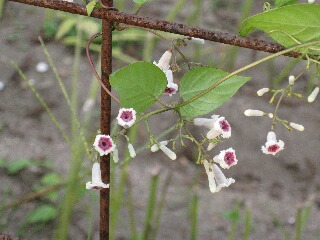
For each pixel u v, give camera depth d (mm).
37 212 571
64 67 770
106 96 283
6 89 738
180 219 585
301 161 663
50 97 726
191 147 662
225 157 277
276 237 575
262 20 262
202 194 613
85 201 587
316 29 261
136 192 606
